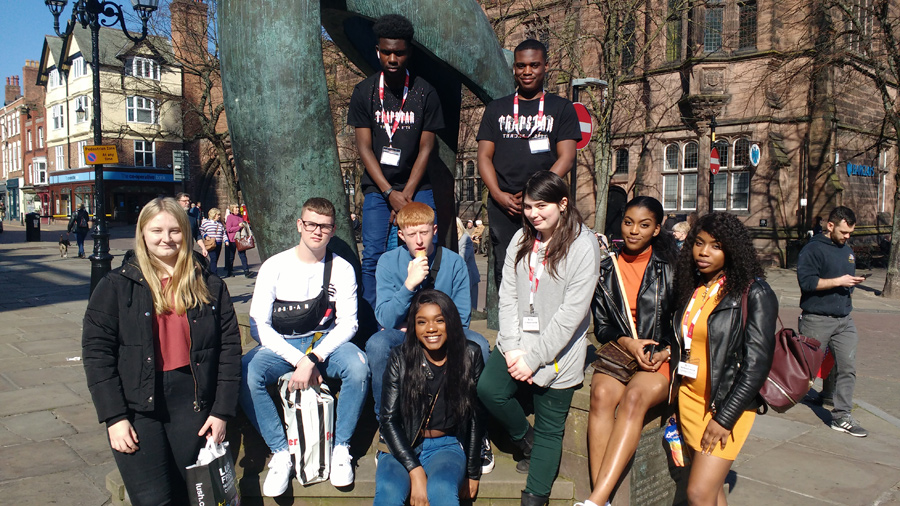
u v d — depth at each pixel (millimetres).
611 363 2791
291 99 3098
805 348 2621
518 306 2857
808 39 14125
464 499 2893
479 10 3924
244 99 3107
